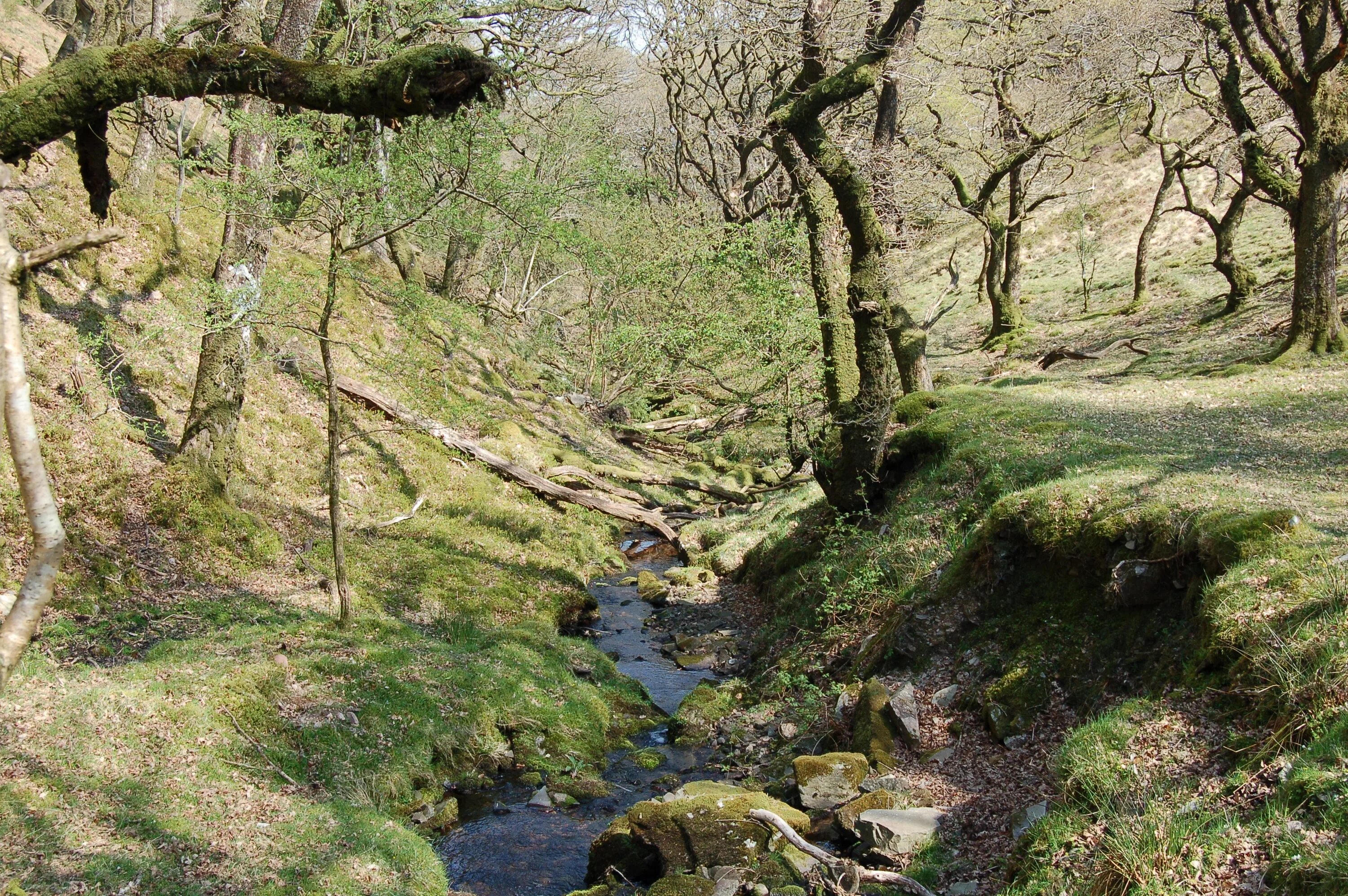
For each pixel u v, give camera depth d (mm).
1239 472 9359
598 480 20984
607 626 15078
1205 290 28703
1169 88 27672
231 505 12102
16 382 3090
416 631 11508
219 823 6812
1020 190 30906
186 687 8219
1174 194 38469
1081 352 23016
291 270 17859
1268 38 16562
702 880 6867
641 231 25688
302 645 9883
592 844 7746
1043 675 8398
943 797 7762
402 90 6816
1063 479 10164
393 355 17953
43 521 3113
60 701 7410
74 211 14086
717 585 17125
